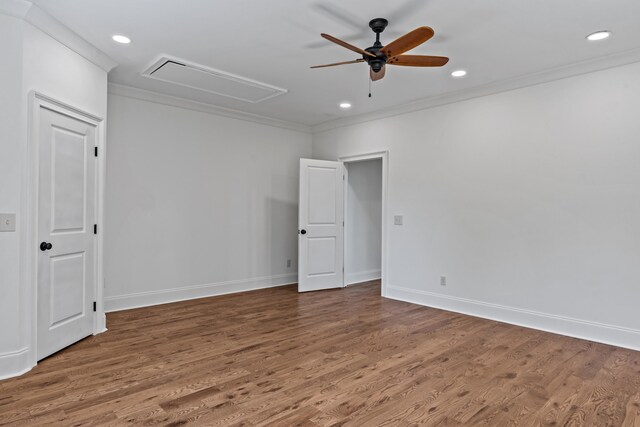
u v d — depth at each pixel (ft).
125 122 14.58
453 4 8.65
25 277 8.91
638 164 10.78
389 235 17.07
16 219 8.70
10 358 8.61
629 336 10.85
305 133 20.77
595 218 11.51
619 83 11.10
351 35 10.32
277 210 19.54
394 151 16.94
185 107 16.16
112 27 9.90
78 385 8.25
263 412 7.23
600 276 11.41
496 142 13.66
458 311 14.62
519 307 13.05
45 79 9.45
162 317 13.58
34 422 6.79
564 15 9.05
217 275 17.30
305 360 9.78
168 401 7.61
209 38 10.55
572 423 6.98
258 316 13.87
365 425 6.84
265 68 12.67
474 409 7.45
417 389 8.25
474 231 14.25
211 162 17.04
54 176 9.88
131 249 14.78
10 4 8.44
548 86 12.48
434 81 13.53
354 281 20.51
